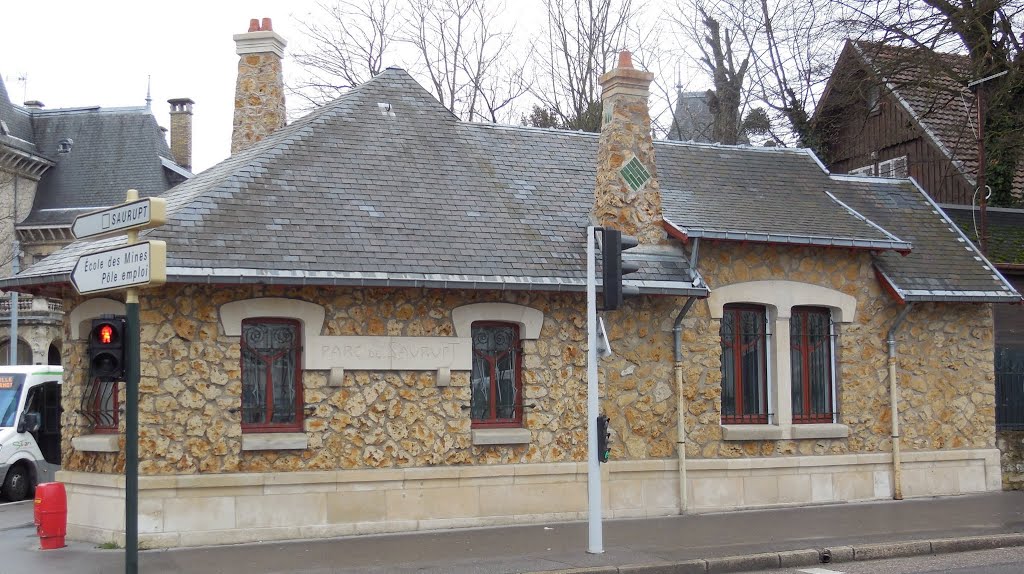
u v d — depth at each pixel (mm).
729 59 34094
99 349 9430
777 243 15664
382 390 13773
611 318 15125
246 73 17719
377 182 14859
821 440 16312
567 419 14711
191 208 13289
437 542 12820
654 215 15430
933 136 27000
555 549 12289
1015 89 24062
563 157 17078
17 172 41625
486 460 14266
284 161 14633
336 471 13391
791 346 16531
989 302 17031
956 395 17391
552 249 14688
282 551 12250
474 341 14555
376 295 13805
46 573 11109
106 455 13281
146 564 11484
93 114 44500
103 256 9789
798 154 19281
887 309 16953
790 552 11977
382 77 16891
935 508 15711
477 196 15328
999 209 22484
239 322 13109
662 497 15164
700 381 15625
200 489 12758
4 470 19000
